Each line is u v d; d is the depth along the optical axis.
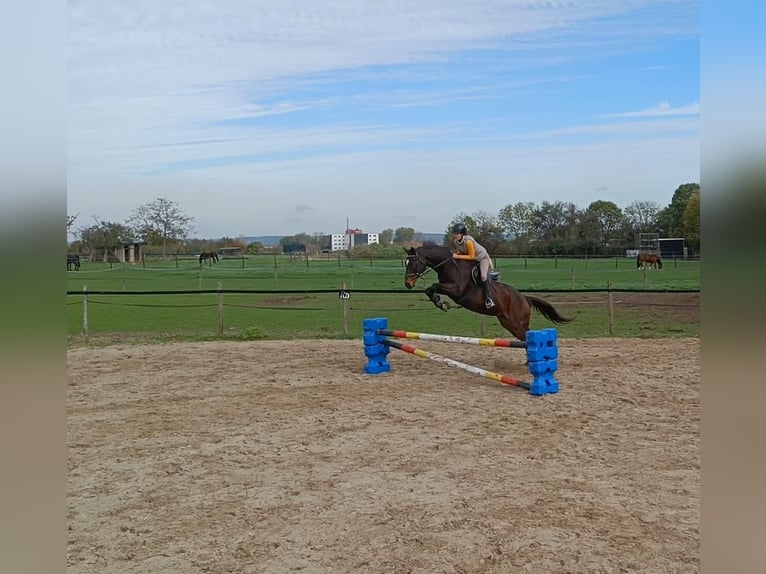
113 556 4.29
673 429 7.20
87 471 5.99
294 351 13.13
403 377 10.44
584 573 3.98
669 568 4.02
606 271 34.69
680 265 40.41
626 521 4.74
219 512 5.01
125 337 15.24
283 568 4.10
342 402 8.70
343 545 4.41
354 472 5.90
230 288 26.66
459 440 6.87
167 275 33.78
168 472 5.95
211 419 7.86
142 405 8.62
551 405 8.39
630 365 11.14
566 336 14.95
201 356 12.55
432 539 4.48
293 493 5.39
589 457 6.25
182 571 4.08
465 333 16.05
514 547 4.34
